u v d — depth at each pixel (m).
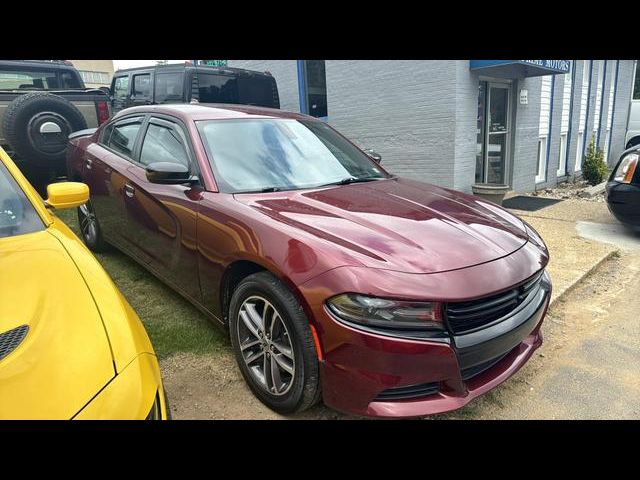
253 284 2.65
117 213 4.21
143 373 1.62
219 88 8.40
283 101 10.70
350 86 8.91
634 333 3.76
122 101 9.02
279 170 3.38
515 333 2.48
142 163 3.92
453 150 7.71
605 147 15.09
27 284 1.86
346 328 2.21
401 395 2.29
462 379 2.31
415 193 3.41
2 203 2.39
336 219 2.72
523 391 2.99
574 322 3.96
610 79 14.17
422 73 7.85
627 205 5.96
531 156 9.92
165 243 3.50
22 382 1.43
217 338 3.43
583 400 2.89
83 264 2.09
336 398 2.34
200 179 3.20
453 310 2.26
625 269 5.20
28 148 6.12
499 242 2.71
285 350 2.54
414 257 2.38
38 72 7.89
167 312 3.82
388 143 8.56
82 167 4.79
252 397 2.81
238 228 2.76
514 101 9.09
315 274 2.32
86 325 1.70
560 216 7.68
